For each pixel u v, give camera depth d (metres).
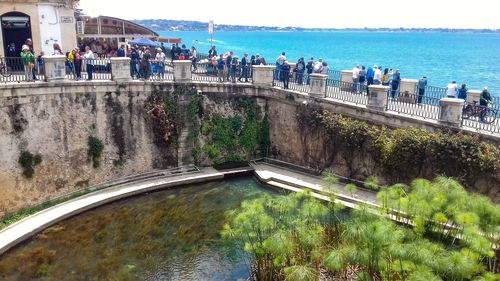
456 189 12.80
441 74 57.56
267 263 12.62
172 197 19.11
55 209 17.23
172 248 15.04
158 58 21.64
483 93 18.55
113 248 14.95
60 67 17.75
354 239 12.03
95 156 19.19
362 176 19.56
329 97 20.75
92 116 18.88
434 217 12.03
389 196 12.92
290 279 10.94
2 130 16.39
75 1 24.41
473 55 95.56
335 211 14.37
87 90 18.52
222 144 22.34
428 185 13.03
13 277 13.23
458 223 11.70
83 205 17.50
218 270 13.79
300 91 21.48
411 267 10.40
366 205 12.61
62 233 15.84
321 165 20.97
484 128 16.70
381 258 11.10
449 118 16.97
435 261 10.27
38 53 21.56
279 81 22.72
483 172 15.76
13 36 21.12
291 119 21.89
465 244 11.30
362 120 19.38
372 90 18.73
